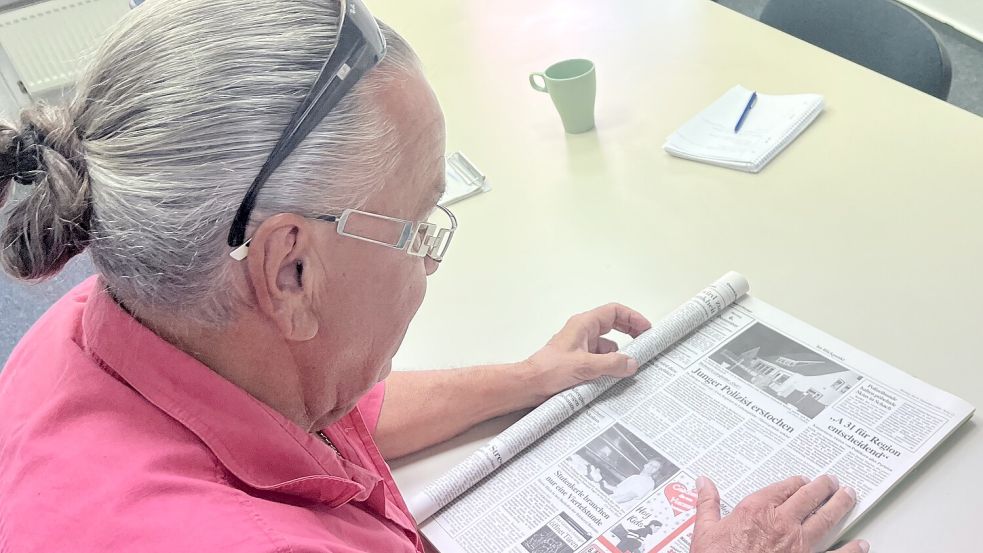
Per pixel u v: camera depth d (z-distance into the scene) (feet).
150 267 2.03
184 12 2.06
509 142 4.94
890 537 2.69
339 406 2.67
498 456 3.11
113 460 2.10
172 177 1.96
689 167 4.47
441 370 3.45
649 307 3.70
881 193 4.00
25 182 2.08
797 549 2.59
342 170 2.09
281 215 2.03
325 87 2.00
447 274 4.13
